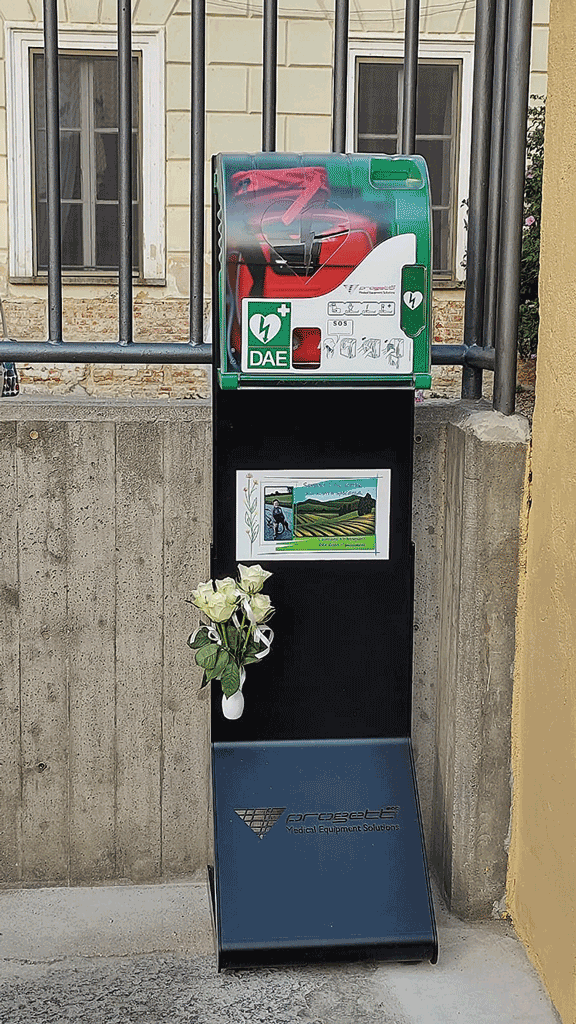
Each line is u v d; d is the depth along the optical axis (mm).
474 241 2484
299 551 2307
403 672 2363
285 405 2256
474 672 2314
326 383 2172
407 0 2299
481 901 2402
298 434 2268
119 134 2271
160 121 6746
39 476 2330
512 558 2285
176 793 2471
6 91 6738
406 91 2344
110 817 2463
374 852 2256
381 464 2297
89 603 2383
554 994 2109
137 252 6953
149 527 2369
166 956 2250
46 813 2445
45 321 6824
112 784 2449
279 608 2316
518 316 2273
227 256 2105
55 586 2369
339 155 2197
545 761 2172
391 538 2326
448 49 6875
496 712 2330
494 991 2156
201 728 2451
